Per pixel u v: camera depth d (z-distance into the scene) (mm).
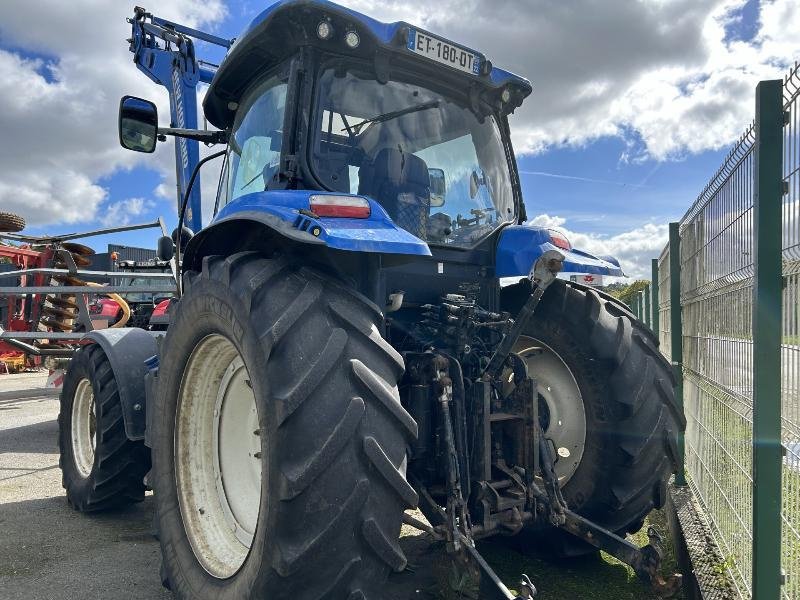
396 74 2684
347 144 2525
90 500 3674
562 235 2865
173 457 2477
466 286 2785
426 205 2713
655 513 3812
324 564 1715
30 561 3078
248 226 2369
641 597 2611
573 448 2846
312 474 1690
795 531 1961
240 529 2350
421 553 3008
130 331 3877
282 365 1807
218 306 2109
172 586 2381
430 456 2328
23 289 6223
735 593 2385
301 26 2396
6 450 5641
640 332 2867
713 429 3191
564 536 2826
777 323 2016
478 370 2576
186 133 3436
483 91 2953
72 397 4055
